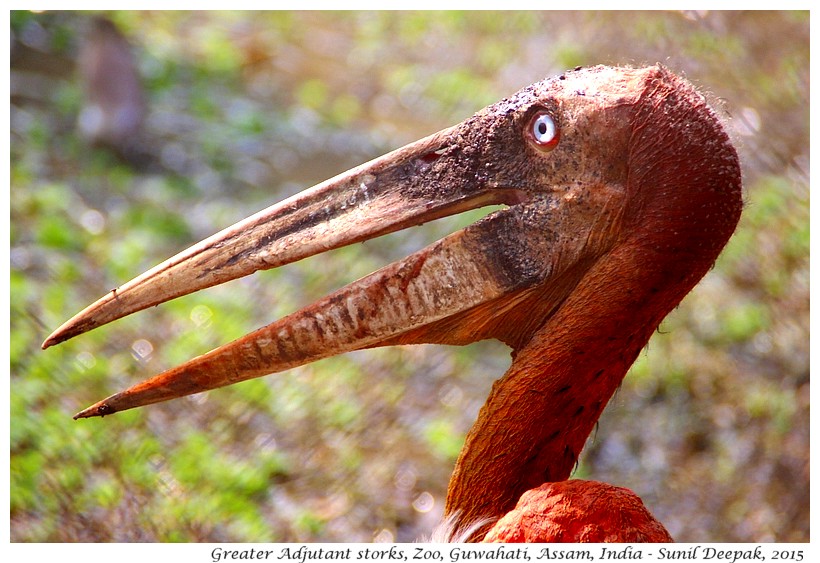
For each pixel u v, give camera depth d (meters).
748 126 9.17
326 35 11.80
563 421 3.42
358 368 7.69
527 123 3.33
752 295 8.28
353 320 3.39
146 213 8.70
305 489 6.69
